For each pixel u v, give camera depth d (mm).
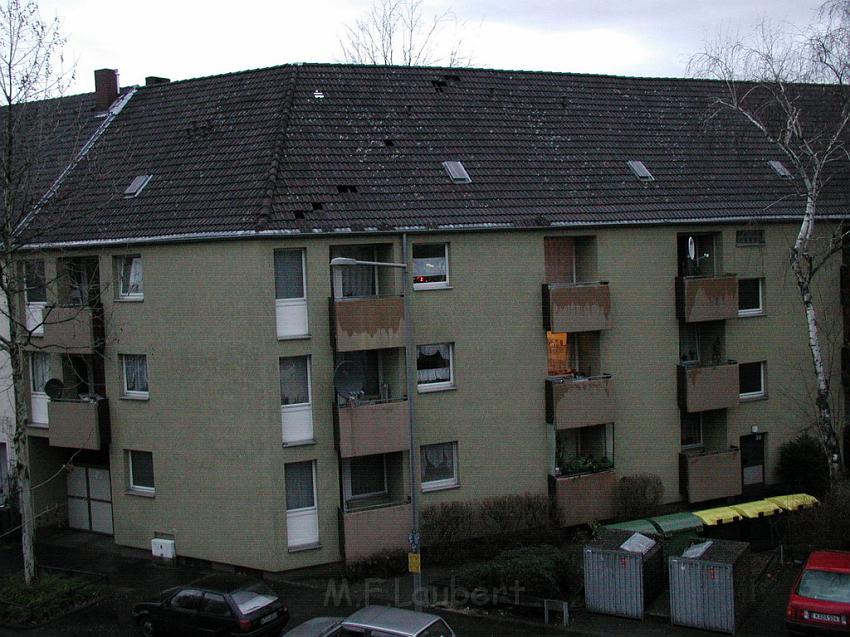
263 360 23297
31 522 22641
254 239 22969
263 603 19766
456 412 25188
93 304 25719
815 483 28250
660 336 27109
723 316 27219
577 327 25531
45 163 27078
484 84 29703
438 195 25391
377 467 25531
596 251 26219
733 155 30047
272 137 25609
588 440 27469
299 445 23797
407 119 27484
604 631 20250
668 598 21656
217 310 23766
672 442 27453
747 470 28953
